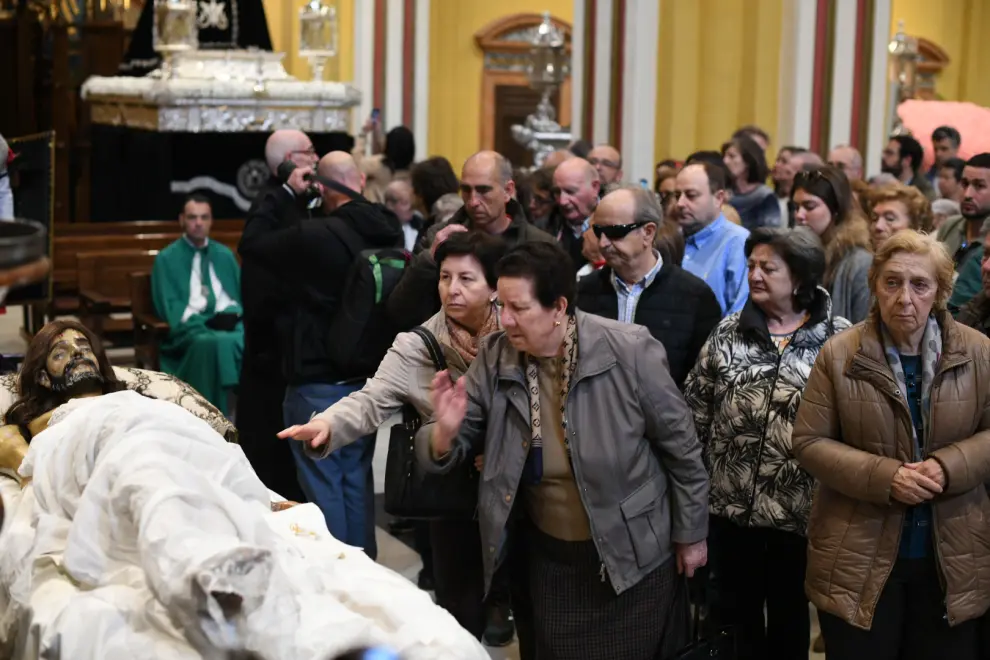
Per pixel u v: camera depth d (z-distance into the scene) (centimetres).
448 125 1617
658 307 414
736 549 394
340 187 492
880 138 929
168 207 1110
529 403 328
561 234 548
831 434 342
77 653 270
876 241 498
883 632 336
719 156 675
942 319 335
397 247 496
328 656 264
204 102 1090
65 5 1426
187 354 753
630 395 323
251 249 494
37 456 325
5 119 1470
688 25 909
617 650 333
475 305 366
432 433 330
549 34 1152
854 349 339
